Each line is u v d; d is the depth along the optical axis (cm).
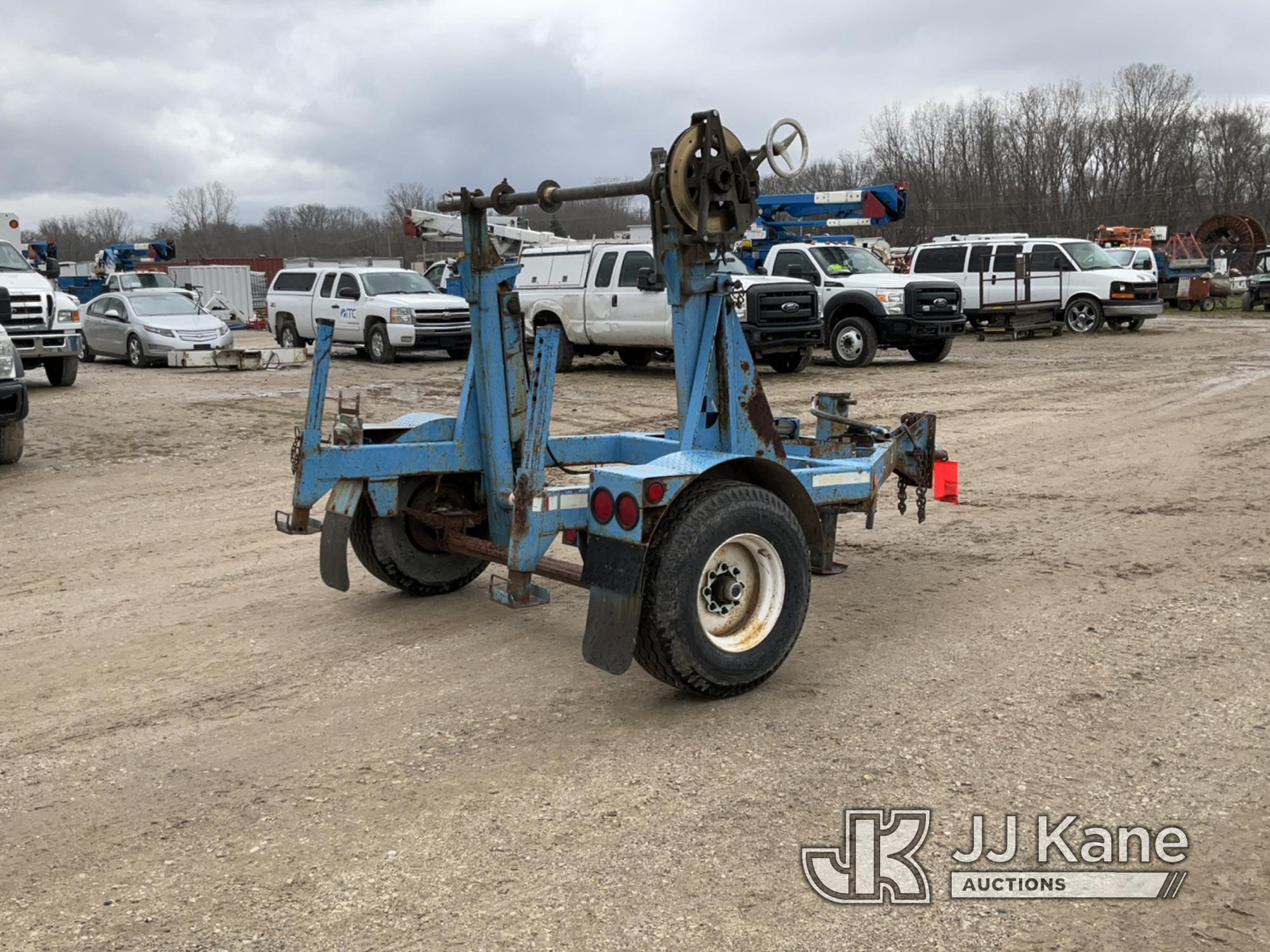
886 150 7788
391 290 2183
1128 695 438
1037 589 589
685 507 421
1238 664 468
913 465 607
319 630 553
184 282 4250
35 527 815
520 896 308
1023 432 1155
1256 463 941
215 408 1487
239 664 506
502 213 520
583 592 612
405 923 297
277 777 389
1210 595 569
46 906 310
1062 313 2581
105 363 2273
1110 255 2786
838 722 419
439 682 476
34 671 506
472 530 583
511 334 542
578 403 1459
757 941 286
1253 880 307
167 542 762
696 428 464
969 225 7438
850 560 653
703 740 407
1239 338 2442
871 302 1858
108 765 402
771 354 1762
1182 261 3812
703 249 455
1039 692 444
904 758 387
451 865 326
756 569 450
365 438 553
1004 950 281
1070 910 296
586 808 358
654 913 298
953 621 536
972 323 2595
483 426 551
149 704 461
